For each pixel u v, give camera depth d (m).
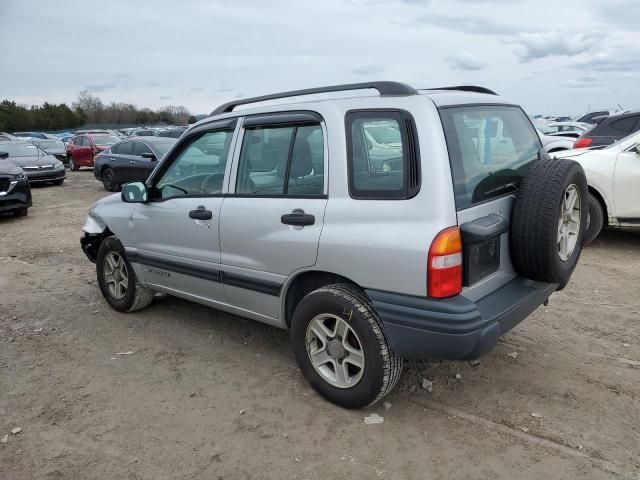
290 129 3.44
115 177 15.34
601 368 3.77
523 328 4.48
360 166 3.06
